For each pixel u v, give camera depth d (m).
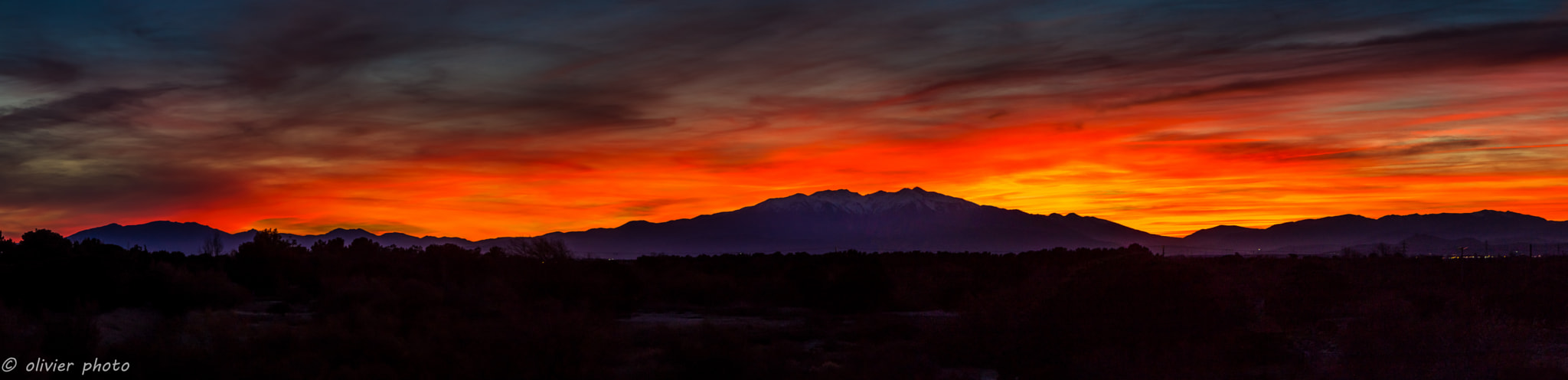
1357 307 26.77
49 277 28.39
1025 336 18.81
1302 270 33.25
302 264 43.16
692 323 29.08
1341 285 31.19
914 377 17.98
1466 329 18.52
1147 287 18.56
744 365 18.03
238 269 42.50
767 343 23.86
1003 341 19.08
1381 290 33.97
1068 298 18.78
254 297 39.19
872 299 37.41
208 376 16.25
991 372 19.14
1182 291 18.64
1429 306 26.84
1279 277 35.03
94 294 28.95
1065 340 18.28
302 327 20.95
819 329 27.20
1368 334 18.36
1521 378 16.05
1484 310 22.23
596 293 34.47
